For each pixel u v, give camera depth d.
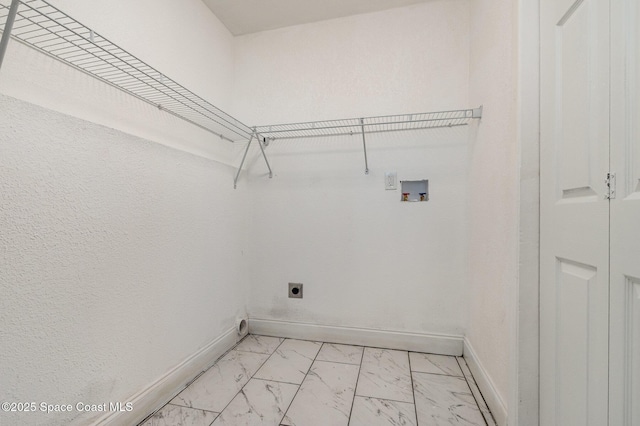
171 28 1.50
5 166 0.79
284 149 2.04
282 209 2.05
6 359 0.80
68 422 0.95
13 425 0.81
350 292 1.93
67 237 0.95
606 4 0.69
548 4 0.93
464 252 1.74
